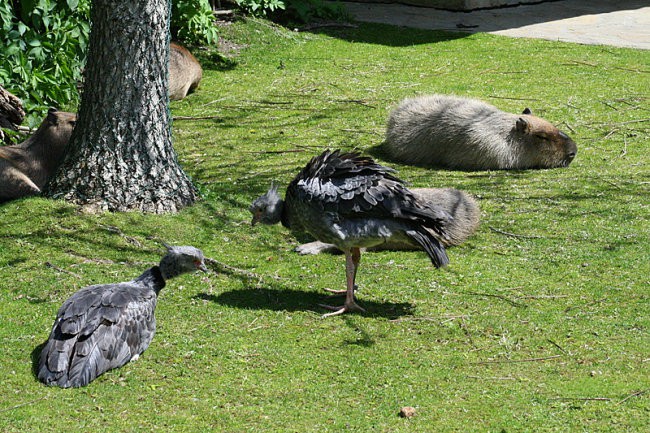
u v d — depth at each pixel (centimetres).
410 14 2084
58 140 1015
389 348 647
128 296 621
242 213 924
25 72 1231
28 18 1280
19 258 787
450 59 1669
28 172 1007
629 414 546
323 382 596
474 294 745
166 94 905
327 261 829
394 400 571
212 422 542
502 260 823
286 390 584
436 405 563
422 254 849
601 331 668
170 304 718
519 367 616
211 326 679
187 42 1669
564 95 1422
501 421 541
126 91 873
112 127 878
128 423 538
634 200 973
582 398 568
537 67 1603
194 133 1244
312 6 1925
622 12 2125
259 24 1819
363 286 765
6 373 594
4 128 1119
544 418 544
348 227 682
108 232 842
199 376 602
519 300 731
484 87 1474
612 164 1119
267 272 795
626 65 1609
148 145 893
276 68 1602
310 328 681
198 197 942
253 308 716
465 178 1092
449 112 1155
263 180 1047
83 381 577
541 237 876
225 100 1408
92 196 885
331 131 1260
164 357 625
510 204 977
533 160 1127
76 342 590
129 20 854
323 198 680
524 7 2192
